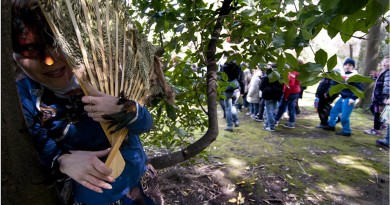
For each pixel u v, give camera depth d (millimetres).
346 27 781
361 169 3510
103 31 781
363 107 6875
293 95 5156
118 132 745
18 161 665
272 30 998
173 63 1890
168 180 3090
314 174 3379
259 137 4707
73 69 682
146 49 1008
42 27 684
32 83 785
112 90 734
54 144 769
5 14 586
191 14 1479
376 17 573
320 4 647
